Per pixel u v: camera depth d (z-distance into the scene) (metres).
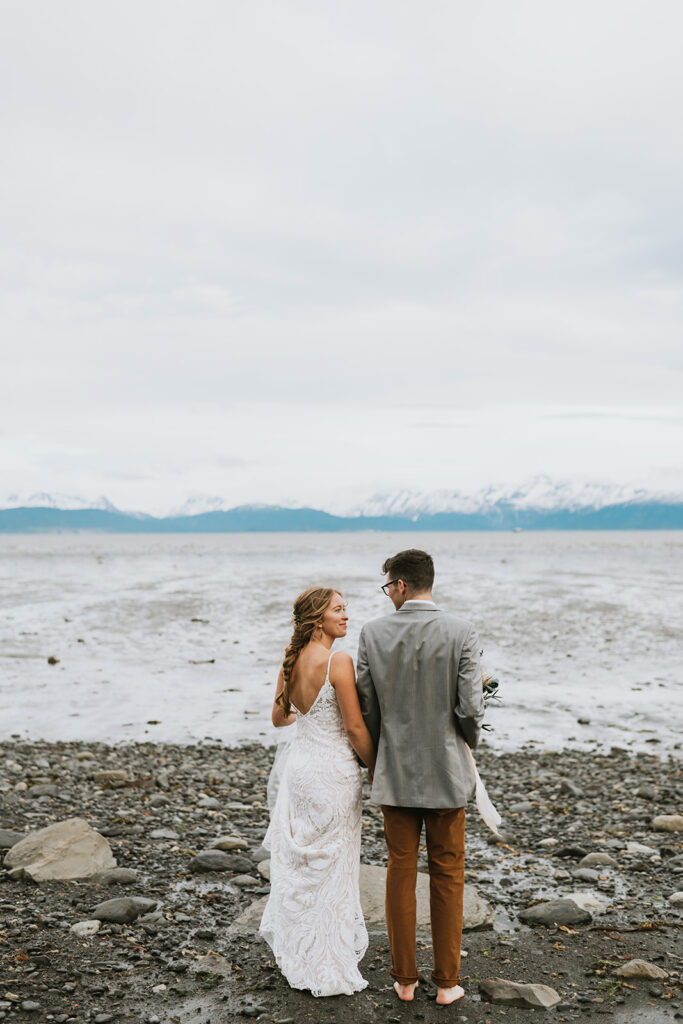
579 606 34.06
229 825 8.55
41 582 51.12
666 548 144.00
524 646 23.50
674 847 7.71
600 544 181.38
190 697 16.92
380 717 4.50
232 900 6.12
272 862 4.77
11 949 5.07
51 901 5.96
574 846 7.58
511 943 5.36
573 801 9.74
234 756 12.27
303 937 4.52
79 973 4.77
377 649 4.47
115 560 89.75
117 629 27.56
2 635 25.84
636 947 5.30
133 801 9.48
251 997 4.49
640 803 9.57
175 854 7.36
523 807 9.41
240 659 21.66
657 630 26.70
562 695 16.97
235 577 55.38
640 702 16.30
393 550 127.19
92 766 11.31
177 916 5.73
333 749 4.55
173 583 49.50
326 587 4.79
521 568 67.69
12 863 6.65
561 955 5.17
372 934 5.38
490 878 6.89
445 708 4.34
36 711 15.60
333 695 4.55
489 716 15.15
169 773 11.09
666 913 5.98
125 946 5.19
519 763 11.88
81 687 17.89
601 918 5.89
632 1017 4.30
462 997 4.48
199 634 26.44
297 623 4.69
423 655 4.37
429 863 4.47
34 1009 4.31
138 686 18.05
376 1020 4.23
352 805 4.56
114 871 6.50
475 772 4.45
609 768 11.49
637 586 45.50
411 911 4.44
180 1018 4.25
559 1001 4.44
